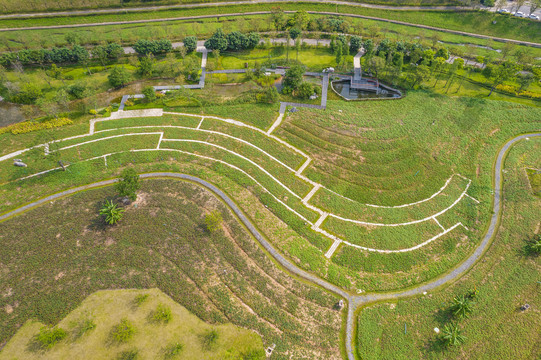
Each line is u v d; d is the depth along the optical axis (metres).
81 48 91.88
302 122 78.38
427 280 51.56
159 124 77.50
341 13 120.38
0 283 47.81
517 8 114.25
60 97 77.00
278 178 66.44
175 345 43.22
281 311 47.12
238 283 49.50
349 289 50.12
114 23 112.25
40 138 72.44
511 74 82.69
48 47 99.94
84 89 82.69
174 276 49.62
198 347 43.28
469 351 43.94
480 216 60.03
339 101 84.81
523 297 49.22
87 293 47.47
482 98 85.06
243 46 101.56
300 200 62.75
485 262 53.59
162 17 115.94
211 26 112.25
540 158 70.38
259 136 75.25
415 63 96.75
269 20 108.00
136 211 57.34
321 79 92.38
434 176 67.19
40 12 112.75
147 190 61.19
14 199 60.28
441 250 55.22
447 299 49.00
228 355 42.31
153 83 90.12
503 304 48.34
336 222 59.06
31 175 64.75
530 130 76.75
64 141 72.25
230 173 66.50
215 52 93.88
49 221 55.56
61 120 77.00
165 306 46.69
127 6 117.94
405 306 48.09
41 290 47.47
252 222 58.34
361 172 67.88
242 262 51.94
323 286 50.47
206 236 54.59
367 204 62.78
